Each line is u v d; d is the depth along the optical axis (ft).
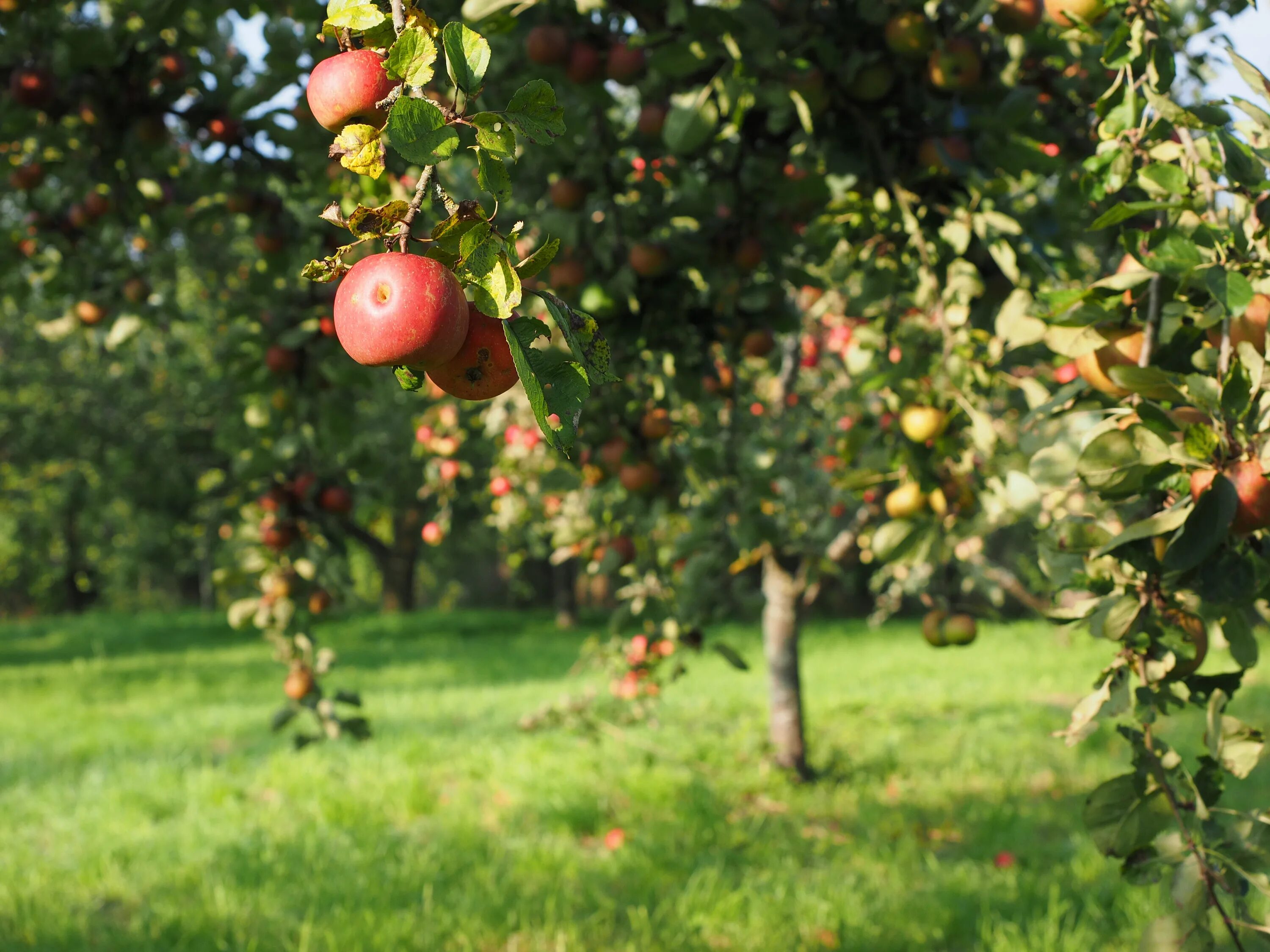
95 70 13.73
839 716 33.37
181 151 16.17
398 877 17.54
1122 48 7.47
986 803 22.26
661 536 16.49
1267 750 24.66
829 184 11.45
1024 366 12.17
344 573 15.58
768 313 13.55
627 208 13.28
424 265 3.76
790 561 25.80
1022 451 7.25
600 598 100.68
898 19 10.32
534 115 3.89
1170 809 6.68
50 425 53.62
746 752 26.61
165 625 73.77
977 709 33.71
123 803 22.49
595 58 11.32
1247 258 6.28
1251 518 5.77
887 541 10.62
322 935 15.10
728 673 44.52
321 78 4.17
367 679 47.60
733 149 13.60
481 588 108.37
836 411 25.35
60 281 16.15
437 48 4.29
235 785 23.68
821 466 25.58
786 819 21.75
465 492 35.60
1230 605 6.56
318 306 14.85
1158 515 6.03
